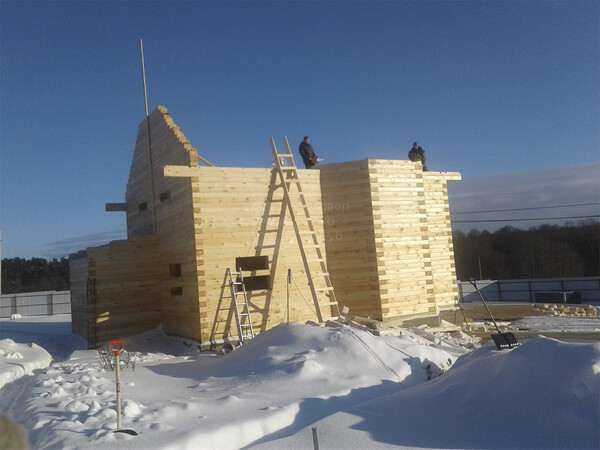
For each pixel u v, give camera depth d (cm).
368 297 1474
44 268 7000
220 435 550
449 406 626
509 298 3897
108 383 825
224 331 1337
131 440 514
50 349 1686
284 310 1418
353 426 578
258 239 1408
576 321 1384
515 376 605
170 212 1514
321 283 1477
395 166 1557
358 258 1495
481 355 782
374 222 1491
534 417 531
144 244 1603
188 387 836
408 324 1495
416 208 1573
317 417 666
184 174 1332
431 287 1555
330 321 1091
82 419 591
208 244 1344
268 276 1448
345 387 761
